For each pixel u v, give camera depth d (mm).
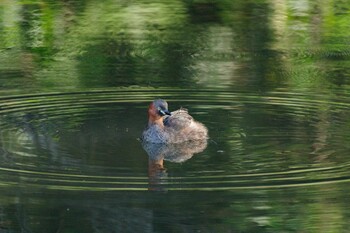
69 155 13539
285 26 24703
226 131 15086
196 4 26922
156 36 23438
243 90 17859
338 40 23125
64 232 10953
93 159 13344
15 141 14266
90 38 23125
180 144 14414
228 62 20609
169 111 16234
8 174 12508
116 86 18156
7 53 21469
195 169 12914
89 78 18906
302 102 16953
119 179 12398
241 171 12766
